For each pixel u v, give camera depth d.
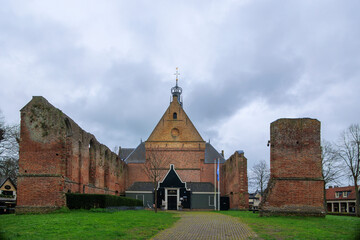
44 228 18.75
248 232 20.41
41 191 30.22
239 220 29.44
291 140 32.09
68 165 34.69
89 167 43.88
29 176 30.44
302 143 31.95
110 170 53.44
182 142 68.94
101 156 48.31
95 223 21.50
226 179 66.44
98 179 46.41
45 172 30.53
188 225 24.94
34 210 29.86
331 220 28.20
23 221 22.14
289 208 31.23
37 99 31.56
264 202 31.64
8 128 54.44
